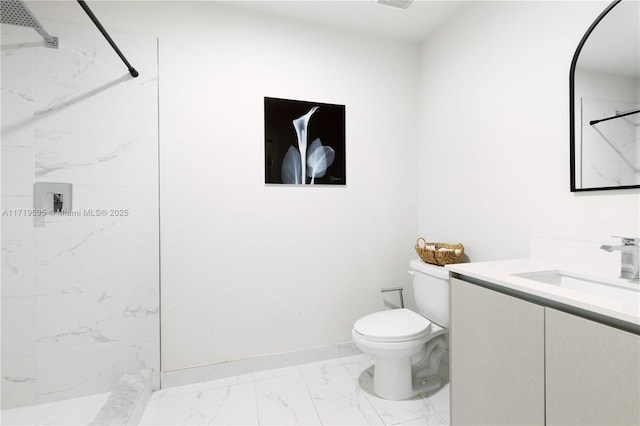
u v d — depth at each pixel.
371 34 2.36
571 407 0.90
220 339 2.02
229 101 2.02
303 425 1.57
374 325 1.76
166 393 1.85
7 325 1.63
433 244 2.13
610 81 1.26
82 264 1.75
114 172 1.80
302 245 2.19
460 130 2.06
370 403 1.75
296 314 2.18
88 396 1.77
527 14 1.61
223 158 2.01
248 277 2.07
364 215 2.34
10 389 1.64
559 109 1.47
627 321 0.77
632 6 1.20
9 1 1.42
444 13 2.10
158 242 1.88
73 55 1.73
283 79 2.14
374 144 2.37
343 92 2.28
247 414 1.66
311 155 2.20
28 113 1.65
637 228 1.19
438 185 2.27
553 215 1.50
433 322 1.91
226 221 2.02
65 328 1.73
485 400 1.21
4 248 1.62
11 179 1.63
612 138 1.26
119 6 1.83
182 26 1.93
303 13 2.11
